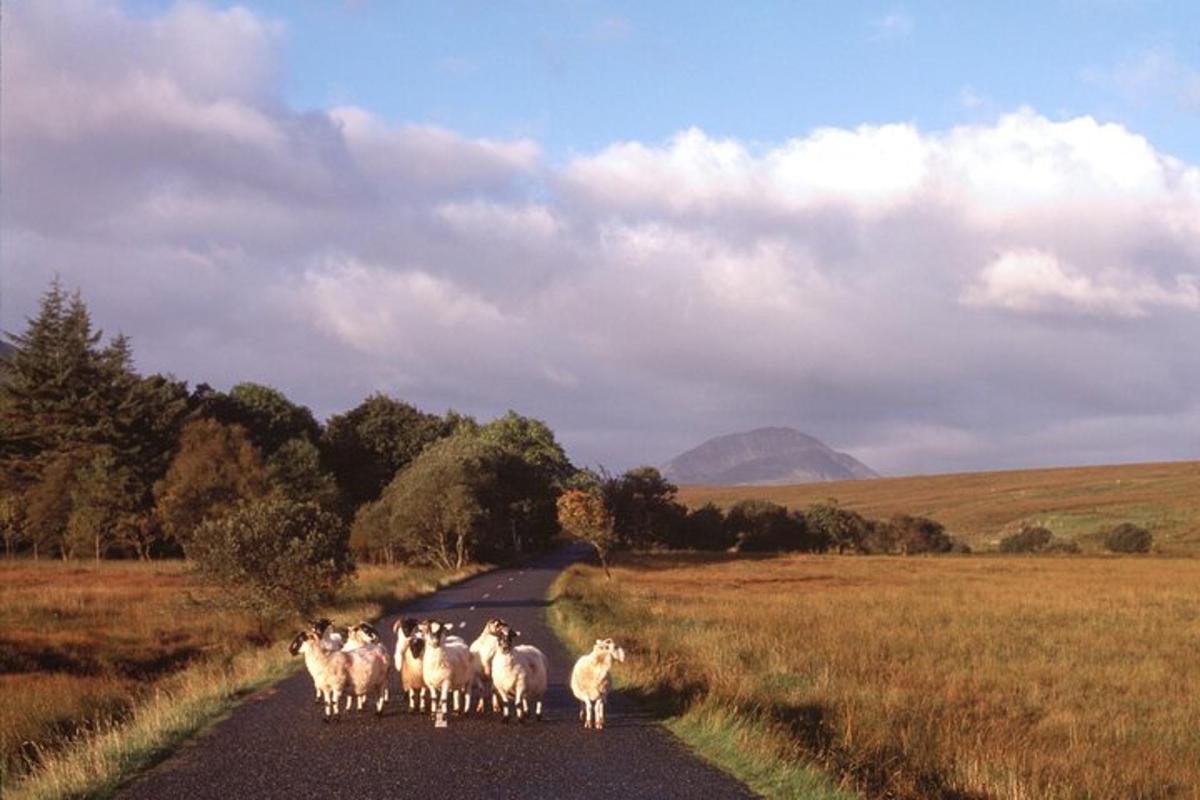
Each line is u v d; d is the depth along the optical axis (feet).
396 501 258.57
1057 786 44.11
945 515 556.92
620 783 40.34
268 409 366.22
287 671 73.67
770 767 42.50
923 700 64.34
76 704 65.92
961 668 81.00
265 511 114.11
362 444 394.32
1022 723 61.00
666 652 80.33
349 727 52.39
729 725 50.21
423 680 55.01
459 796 38.29
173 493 235.20
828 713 58.65
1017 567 266.36
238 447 247.91
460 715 56.13
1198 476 612.70
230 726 52.75
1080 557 338.34
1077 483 650.02
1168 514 465.47
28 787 41.11
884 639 97.40
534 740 49.06
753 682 65.72
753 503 404.36
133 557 258.37
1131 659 89.10
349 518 297.74
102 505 242.37
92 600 137.08
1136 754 53.01
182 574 190.70
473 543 261.03
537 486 327.67
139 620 115.34
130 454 275.80
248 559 110.22
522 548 347.15
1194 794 44.50
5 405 283.18
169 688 72.18
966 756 47.62
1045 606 138.92
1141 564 281.33
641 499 382.83
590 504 233.35
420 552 257.55
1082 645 97.66
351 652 55.52
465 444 304.71
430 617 116.98
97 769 41.83
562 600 137.18
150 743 47.26
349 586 136.77
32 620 114.21
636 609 127.54
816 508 412.57
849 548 406.41
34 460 276.41
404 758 44.83
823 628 106.63
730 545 399.03
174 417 295.48
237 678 69.77
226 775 41.70
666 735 50.42
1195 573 230.89
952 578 213.25
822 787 39.73
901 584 192.54
